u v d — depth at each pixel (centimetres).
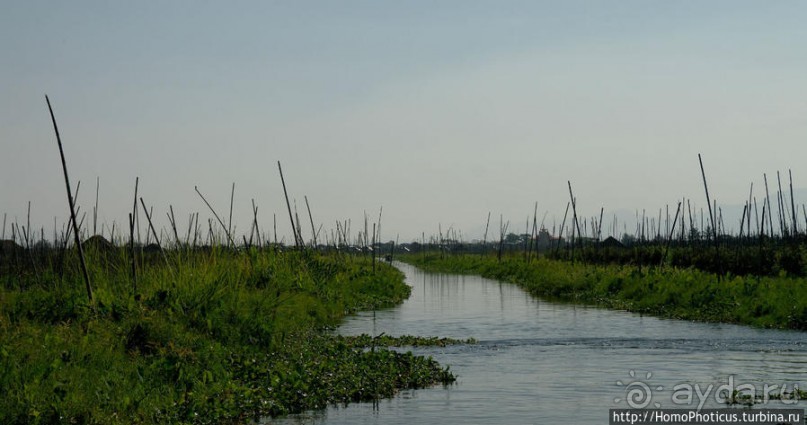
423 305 4072
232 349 1903
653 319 3225
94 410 1262
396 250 18838
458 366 2028
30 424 1198
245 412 1434
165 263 2469
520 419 1423
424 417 1443
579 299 4447
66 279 2309
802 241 4803
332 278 3922
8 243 4131
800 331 2719
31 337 1556
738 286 3409
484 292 5188
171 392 1452
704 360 2102
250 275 2877
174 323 1891
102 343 1614
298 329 2467
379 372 1780
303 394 1557
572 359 2139
